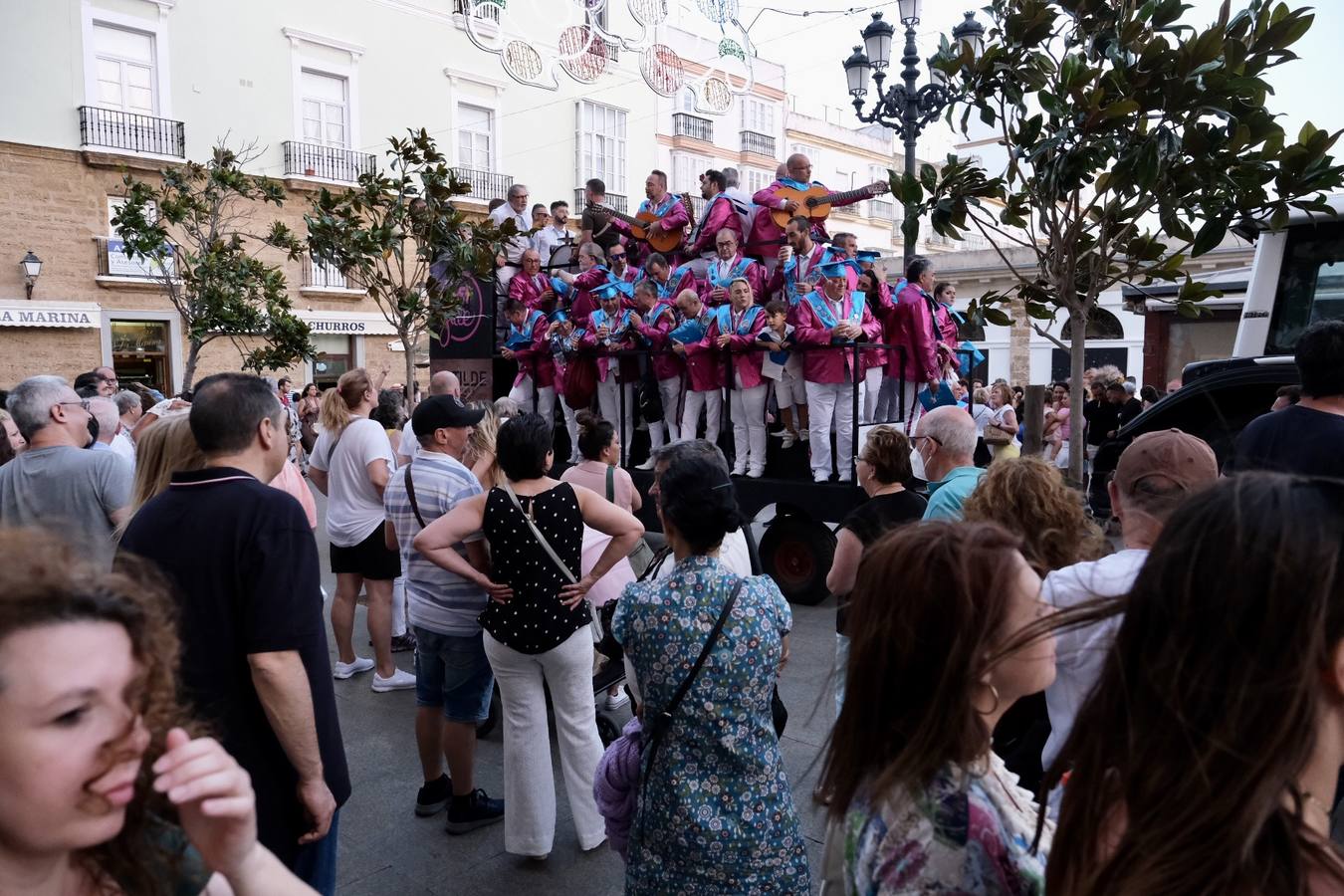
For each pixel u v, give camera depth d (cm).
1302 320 529
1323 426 308
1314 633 94
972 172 470
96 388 673
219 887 111
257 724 222
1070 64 407
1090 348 1958
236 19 1945
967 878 129
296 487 431
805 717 482
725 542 371
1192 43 388
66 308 1775
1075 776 114
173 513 225
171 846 109
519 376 938
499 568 331
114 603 100
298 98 2044
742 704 225
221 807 102
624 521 345
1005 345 2050
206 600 218
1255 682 95
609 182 2566
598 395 869
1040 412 494
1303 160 396
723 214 819
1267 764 94
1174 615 101
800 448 758
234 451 235
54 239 1769
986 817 131
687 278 824
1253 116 399
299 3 2027
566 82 2430
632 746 252
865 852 137
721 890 220
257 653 216
